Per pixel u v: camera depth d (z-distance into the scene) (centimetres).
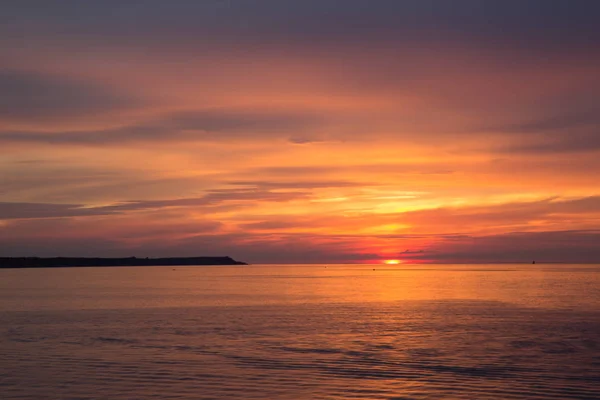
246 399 2367
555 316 5381
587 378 2725
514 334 4131
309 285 12338
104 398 2377
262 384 2605
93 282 13400
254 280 15412
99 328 4475
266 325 4688
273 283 13388
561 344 3669
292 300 7625
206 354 3319
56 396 2406
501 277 17712
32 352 3369
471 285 11981
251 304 6912
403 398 2394
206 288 10831
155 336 4028
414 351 3412
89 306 6544
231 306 6625
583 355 3281
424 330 4369
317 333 4194
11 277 16775
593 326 4591
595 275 19712
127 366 2970
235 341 3800
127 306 6556
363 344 3672
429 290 10044
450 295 8588
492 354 3316
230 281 14700
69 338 3925
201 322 4900
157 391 2484
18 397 2392
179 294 8869
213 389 2516
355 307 6481
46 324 4734
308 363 3056
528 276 18750
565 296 8225
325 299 7812
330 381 2661
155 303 7019
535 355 3284
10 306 6494
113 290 9919
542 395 2445
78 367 2944
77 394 2436
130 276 18625
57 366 2969
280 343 3719
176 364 3027
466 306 6569
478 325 4681
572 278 16338
